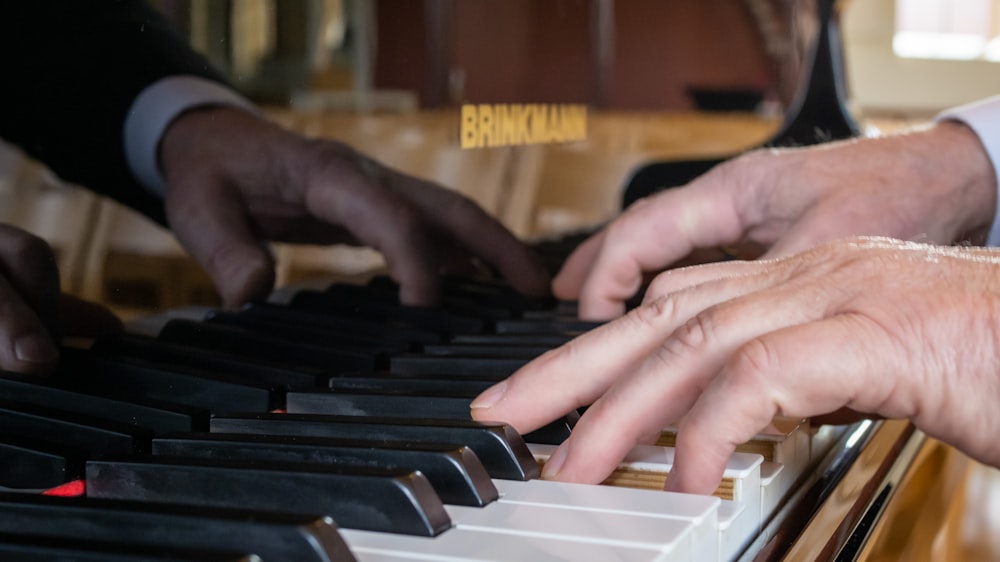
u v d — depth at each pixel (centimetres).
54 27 52
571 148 94
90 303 53
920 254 51
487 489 46
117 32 54
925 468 68
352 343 61
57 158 52
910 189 68
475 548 42
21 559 40
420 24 69
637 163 112
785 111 140
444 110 71
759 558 47
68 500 42
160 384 54
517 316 70
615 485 50
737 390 47
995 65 615
